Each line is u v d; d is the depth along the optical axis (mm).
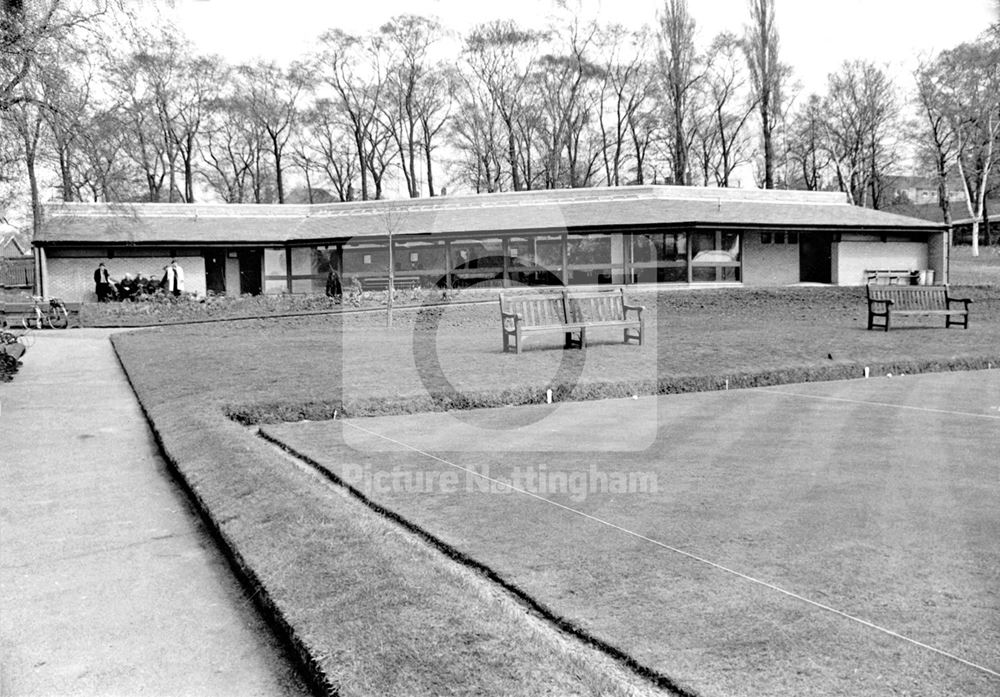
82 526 5367
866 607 3570
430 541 4617
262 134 55906
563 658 3029
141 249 32188
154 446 7727
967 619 3436
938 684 2908
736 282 29516
